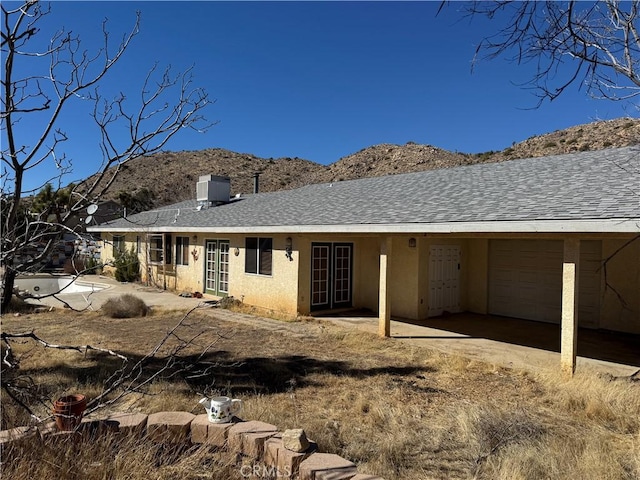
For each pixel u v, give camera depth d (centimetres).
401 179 1485
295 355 821
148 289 1805
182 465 356
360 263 1391
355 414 535
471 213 845
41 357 750
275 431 392
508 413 514
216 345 895
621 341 956
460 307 1302
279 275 1299
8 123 291
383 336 977
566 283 711
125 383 598
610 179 830
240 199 2155
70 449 325
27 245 315
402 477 386
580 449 430
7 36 275
